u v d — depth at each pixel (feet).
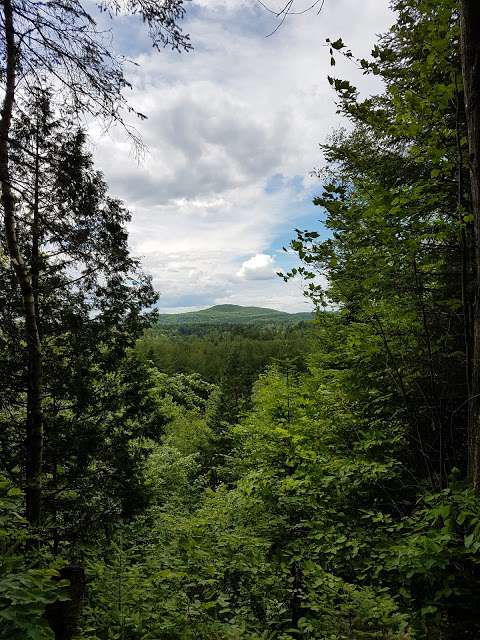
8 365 28.73
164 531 28.48
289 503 21.24
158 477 54.85
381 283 16.25
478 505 11.42
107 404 34.55
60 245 30.17
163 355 221.46
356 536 16.21
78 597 10.43
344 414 22.74
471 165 13.80
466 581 12.27
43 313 31.37
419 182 15.08
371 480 17.53
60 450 30.40
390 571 14.43
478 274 14.21
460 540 11.53
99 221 32.96
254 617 16.74
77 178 30.07
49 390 31.63
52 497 29.60
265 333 385.50
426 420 18.35
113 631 12.47
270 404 28.35
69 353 32.89
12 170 26.37
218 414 102.63
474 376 14.40
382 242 15.34
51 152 29.27
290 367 29.86
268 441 26.32
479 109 13.38
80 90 20.10
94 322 34.04
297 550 18.25
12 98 21.81
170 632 12.39
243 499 24.12
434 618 11.47
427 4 14.12
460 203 14.51
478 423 13.96
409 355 18.19
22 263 25.45
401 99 15.53
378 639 11.05
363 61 14.85
